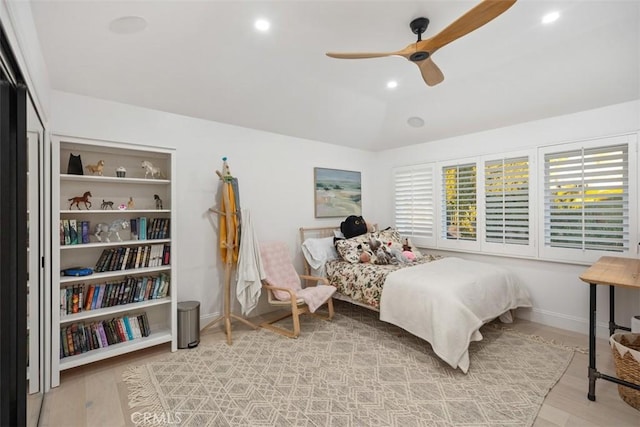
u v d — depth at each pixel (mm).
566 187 3201
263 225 3895
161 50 2387
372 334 3199
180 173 3225
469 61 2752
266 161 3924
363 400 2098
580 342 2934
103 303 2648
